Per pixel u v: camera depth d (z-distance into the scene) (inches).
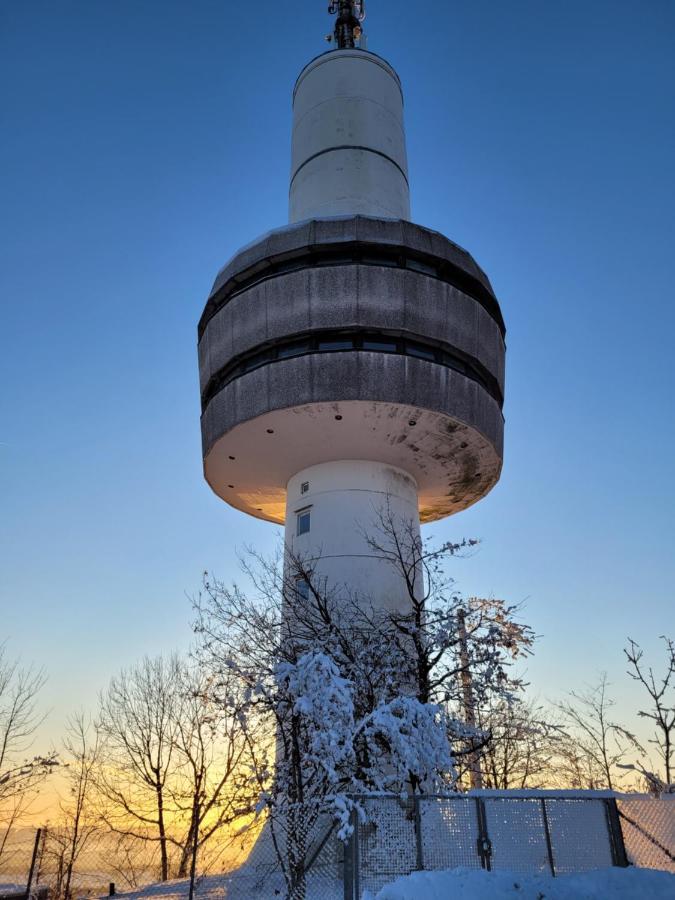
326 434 898.7
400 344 868.0
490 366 940.0
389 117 1133.1
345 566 896.3
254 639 689.6
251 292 906.1
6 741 1123.3
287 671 563.2
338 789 562.3
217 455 950.4
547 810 487.2
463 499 1096.2
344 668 668.1
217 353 930.7
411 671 686.5
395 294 871.7
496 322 980.6
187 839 967.6
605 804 499.5
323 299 866.1
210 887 701.9
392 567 908.0
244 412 872.3
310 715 536.1
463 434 897.5
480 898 420.8
